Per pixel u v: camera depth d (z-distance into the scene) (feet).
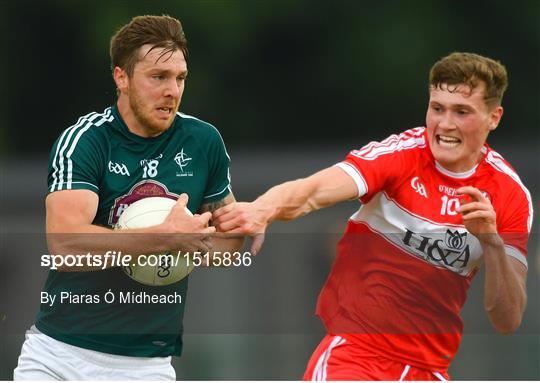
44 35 305.73
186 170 63.36
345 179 61.52
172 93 60.90
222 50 308.40
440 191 62.80
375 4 314.76
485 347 77.15
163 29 60.90
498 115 62.64
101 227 60.70
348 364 63.16
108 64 292.20
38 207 263.08
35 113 308.40
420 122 315.99
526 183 290.97
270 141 317.42
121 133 62.13
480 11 312.91
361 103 317.83
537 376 75.46
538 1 313.12
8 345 79.87
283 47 317.22
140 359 65.00
